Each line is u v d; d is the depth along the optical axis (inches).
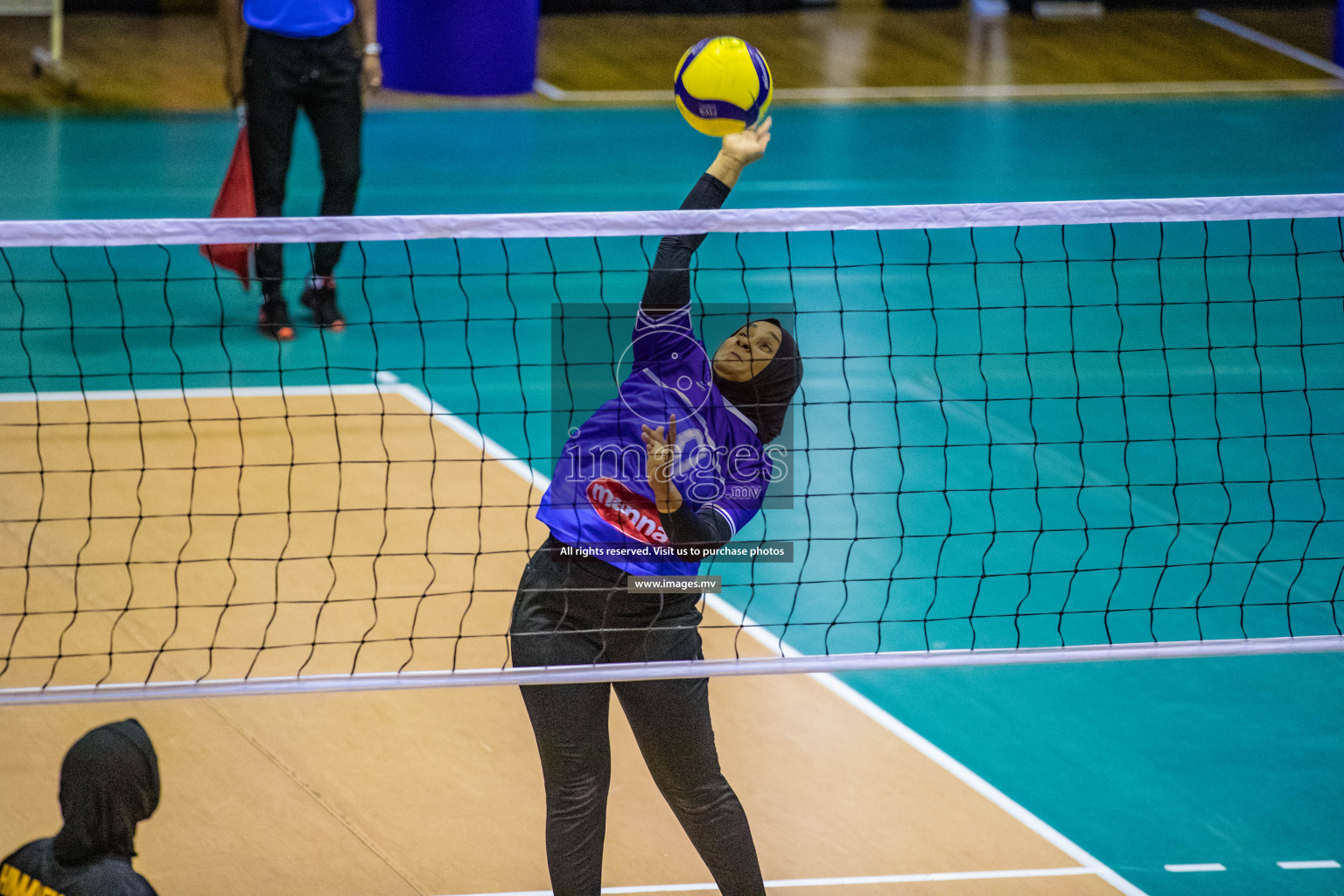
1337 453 542.3
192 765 340.2
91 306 622.5
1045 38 1310.3
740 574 436.8
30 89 960.9
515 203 778.8
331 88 585.6
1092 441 542.0
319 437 515.5
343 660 384.8
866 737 365.7
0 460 481.7
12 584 408.8
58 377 546.3
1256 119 1055.0
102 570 420.2
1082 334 648.4
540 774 347.3
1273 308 688.4
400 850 316.5
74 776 213.9
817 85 1109.1
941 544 443.5
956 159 918.4
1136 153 951.6
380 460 499.5
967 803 340.8
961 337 637.3
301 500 469.1
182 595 410.3
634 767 351.3
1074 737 370.6
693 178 848.3
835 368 595.5
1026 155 936.9
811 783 344.8
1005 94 1107.9
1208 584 443.8
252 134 591.8
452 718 367.2
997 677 396.5
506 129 943.7
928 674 395.2
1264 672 406.0
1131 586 441.4
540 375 576.1
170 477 478.6
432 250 711.7
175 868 305.6
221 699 366.9
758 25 1306.6
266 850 313.6
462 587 423.5
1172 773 357.4
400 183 804.0
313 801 331.3
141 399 537.3
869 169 885.2
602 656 266.5
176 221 257.3
